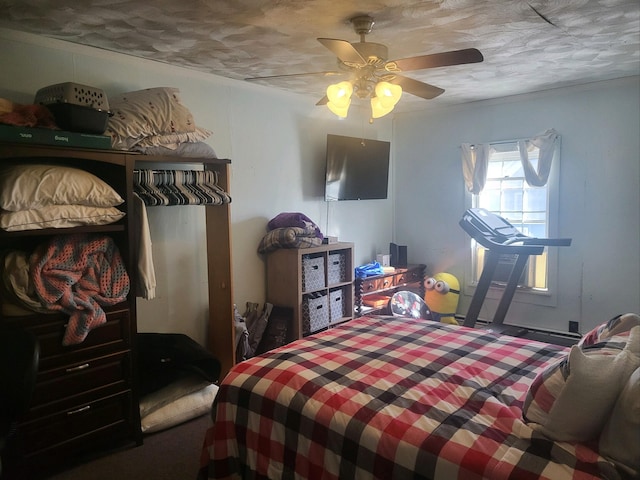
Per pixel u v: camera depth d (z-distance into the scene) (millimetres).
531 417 1570
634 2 2256
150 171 2828
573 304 4254
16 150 2123
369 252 5188
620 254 3986
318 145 4480
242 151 3809
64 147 2264
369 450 1560
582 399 1416
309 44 2842
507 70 3543
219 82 3605
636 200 3879
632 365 1447
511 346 2371
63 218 2262
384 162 4867
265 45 2855
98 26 2504
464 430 1544
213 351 3443
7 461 2156
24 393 1808
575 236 4207
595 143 4039
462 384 1897
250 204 3896
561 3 2260
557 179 4254
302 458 1732
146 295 2623
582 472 1307
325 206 4613
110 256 2490
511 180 4594
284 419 1806
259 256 3996
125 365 2535
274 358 2176
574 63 3365
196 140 2994
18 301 2195
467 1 2225
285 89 4055
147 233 2641
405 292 4484
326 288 4117
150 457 2500
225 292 3281
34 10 2273
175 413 2812
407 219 5375
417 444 1488
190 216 3463
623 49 3035
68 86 2270
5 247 2512
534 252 3701
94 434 2436
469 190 4738
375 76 2533
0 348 1888
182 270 3436
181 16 2371
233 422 1958
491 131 4645
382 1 2215
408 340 2475
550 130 4195
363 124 4973
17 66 2594
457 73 3623
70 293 2270
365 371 2023
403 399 1763
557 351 2291
